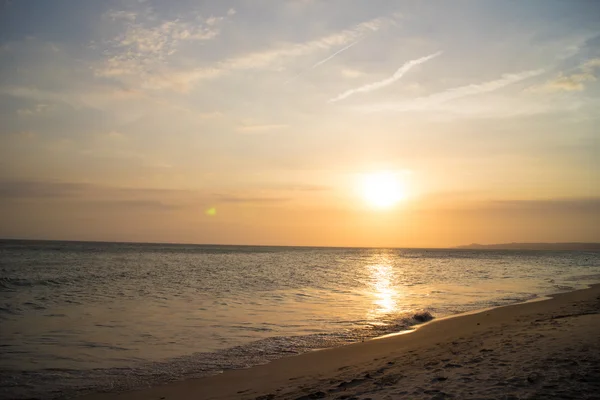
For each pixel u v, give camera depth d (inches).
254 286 1312.7
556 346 429.4
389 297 1079.6
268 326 690.8
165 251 4825.3
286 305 919.0
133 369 461.1
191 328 670.5
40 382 418.6
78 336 611.5
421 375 367.2
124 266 2164.1
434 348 508.4
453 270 2351.1
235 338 606.9
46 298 1005.8
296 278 1643.7
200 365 475.5
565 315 697.6
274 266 2455.7
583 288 1312.7
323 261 3390.7
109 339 593.9
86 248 5108.3
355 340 596.1
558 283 1508.4
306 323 717.9
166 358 503.5
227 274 1777.8
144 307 872.9
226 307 882.1
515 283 1509.6
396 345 551.5
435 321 732.0
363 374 399.2
